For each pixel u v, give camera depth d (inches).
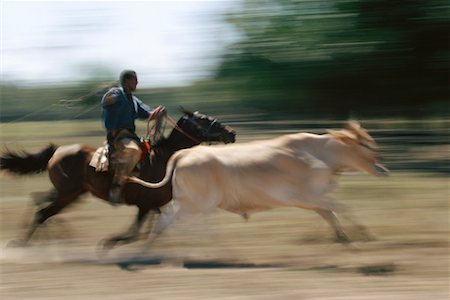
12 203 577.9
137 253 378.9
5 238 443.2
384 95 812.0
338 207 370.3
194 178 366.0
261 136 996.6
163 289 306.8
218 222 460.8
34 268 353.7
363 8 764.6
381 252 372.5
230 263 359.3
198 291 301.9
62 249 402.9
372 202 521.0
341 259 360.8
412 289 299.1
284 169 366.0
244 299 286.7
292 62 790.5
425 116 879.7
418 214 474.3
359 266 344.8
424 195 548.1
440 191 566.3
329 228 435.8
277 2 786.2
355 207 501.4
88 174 400.2
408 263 347.6
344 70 777.6
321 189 369.4
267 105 866.8
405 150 887.7
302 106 849.5
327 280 316.8
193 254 381.4
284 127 1074.7
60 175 404.8
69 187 404.5
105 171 394.3
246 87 830.5
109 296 297.1
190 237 417.4
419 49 772.0
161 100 1182.9
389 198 537.3
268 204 368.8
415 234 412.8
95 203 559.5
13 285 318.7
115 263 365.1
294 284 310.5
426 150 887.7
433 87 796.6
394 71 776.9
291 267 346.6
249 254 378.0
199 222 416.8
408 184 604.7
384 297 286.7
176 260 369.1
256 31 797.9
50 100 1529.3
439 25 747.4
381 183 610.9
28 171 417.4
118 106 390.0
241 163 366.9
